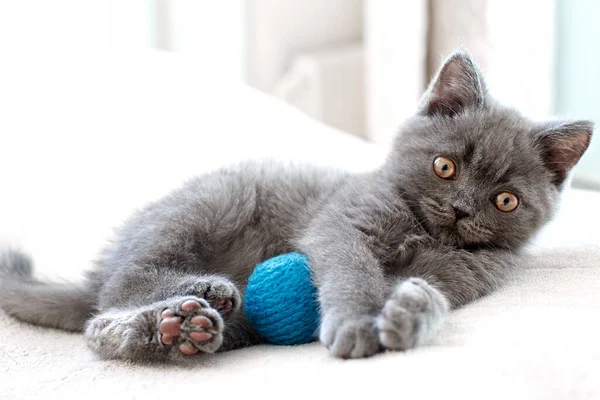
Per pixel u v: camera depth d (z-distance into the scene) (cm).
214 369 49
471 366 45
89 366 51
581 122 60
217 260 60
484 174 58
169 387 47
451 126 60
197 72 90
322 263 54
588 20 99
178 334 50
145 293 55
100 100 84
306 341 53
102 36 103
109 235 69
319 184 63
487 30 95
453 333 49
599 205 69
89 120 82
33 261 67
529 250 60
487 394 42
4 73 85
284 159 72
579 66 102
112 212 73
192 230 58
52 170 78
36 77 85
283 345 53
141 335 51
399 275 56
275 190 62
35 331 59
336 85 113
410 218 58
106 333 52
